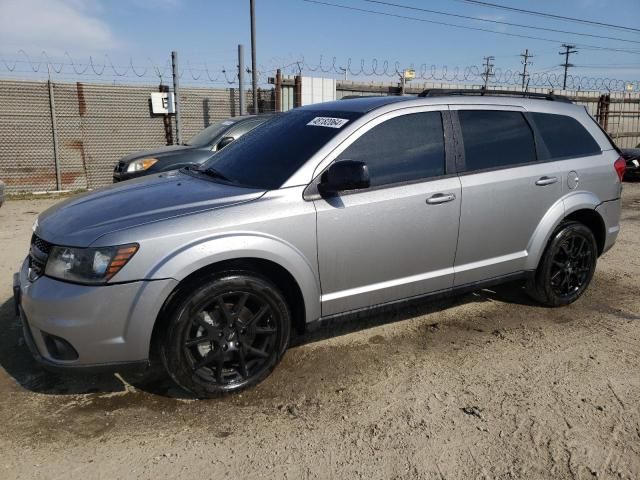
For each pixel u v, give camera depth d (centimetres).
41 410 313
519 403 321
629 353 387
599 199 471
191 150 845
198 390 318
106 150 1278
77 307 286
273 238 320
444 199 379
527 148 432
